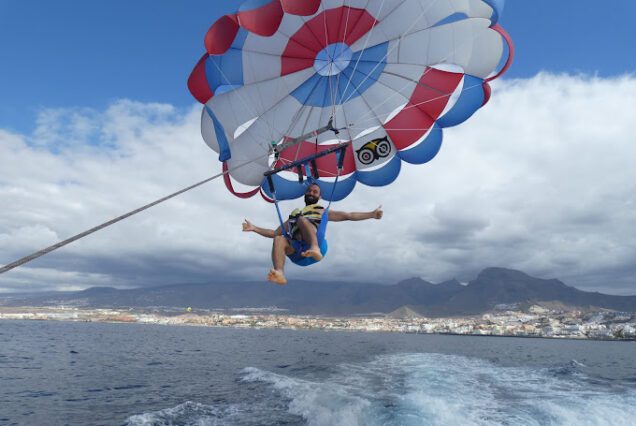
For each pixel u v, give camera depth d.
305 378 21.28
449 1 9.82
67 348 41.66
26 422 12.92
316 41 10.18
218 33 9.14
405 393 16.06
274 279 5.80
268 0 8.81
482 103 10.68
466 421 11.55
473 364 29.95
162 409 14.42
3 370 24.50
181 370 25.97
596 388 19.30
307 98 10.82
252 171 10.60
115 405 15.21
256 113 10.52
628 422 12.28
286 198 10.91
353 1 9.70
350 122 10.91
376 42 10.48
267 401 15.22
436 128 11.06
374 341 76.19
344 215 6.82
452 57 10.41
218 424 11.94
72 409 14.62
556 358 43.53
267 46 10.06
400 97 10.87
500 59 10.23
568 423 11.77
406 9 10.01
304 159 7.80
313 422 11.95
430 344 67.31
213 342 63.56
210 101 10.12
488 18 9.98
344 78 10.77
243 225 6.50
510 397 15.79
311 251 5.72
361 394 15.87
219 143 9.50
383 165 11.20
